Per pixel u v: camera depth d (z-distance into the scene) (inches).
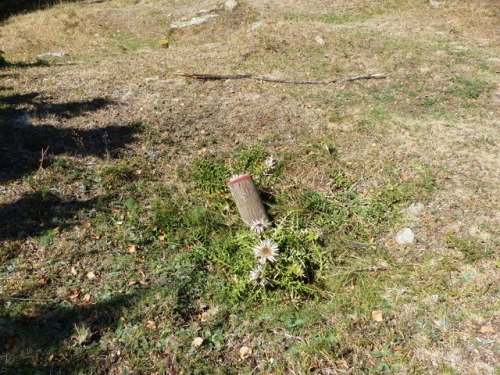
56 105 95.0
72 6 266.2
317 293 53.4
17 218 62.4
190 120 91.0
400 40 144.3
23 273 53.9
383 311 50.0
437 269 55.1
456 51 131.2
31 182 69.0
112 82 110.8
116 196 69.1
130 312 49.0
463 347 45.1
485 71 115.1
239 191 60.4
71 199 67.4
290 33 152.0
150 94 103.3
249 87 108.6
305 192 69.6
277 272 54.1
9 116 87.9
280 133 86.4
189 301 51.9
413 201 67.5
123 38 193.9
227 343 46.7
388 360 44.2
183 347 45.5
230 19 188.2
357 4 188.9
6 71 120.8
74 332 46.3
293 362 44.1
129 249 59.1
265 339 47.1
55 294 51.3
